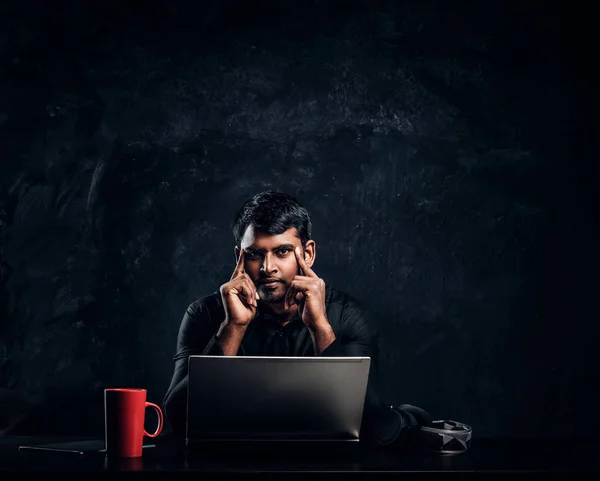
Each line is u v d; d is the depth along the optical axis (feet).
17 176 10.07
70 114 10.15
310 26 10.23
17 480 4.37
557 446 5.70
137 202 10.02
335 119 10.16
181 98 10.18
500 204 10.02
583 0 10.19
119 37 10.25
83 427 9.69
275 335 7.53
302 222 7.33
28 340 9.84
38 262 9.95
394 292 9.93
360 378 5.15
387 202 10.03
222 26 10.25
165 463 4.66
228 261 9.96
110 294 9.91
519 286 9.93
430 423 5.61
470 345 9.86
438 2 10.20
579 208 10.02
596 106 10.12
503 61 10.19
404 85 10.18
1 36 10.21
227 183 10.07
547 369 9.83
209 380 5.05
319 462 4.77
